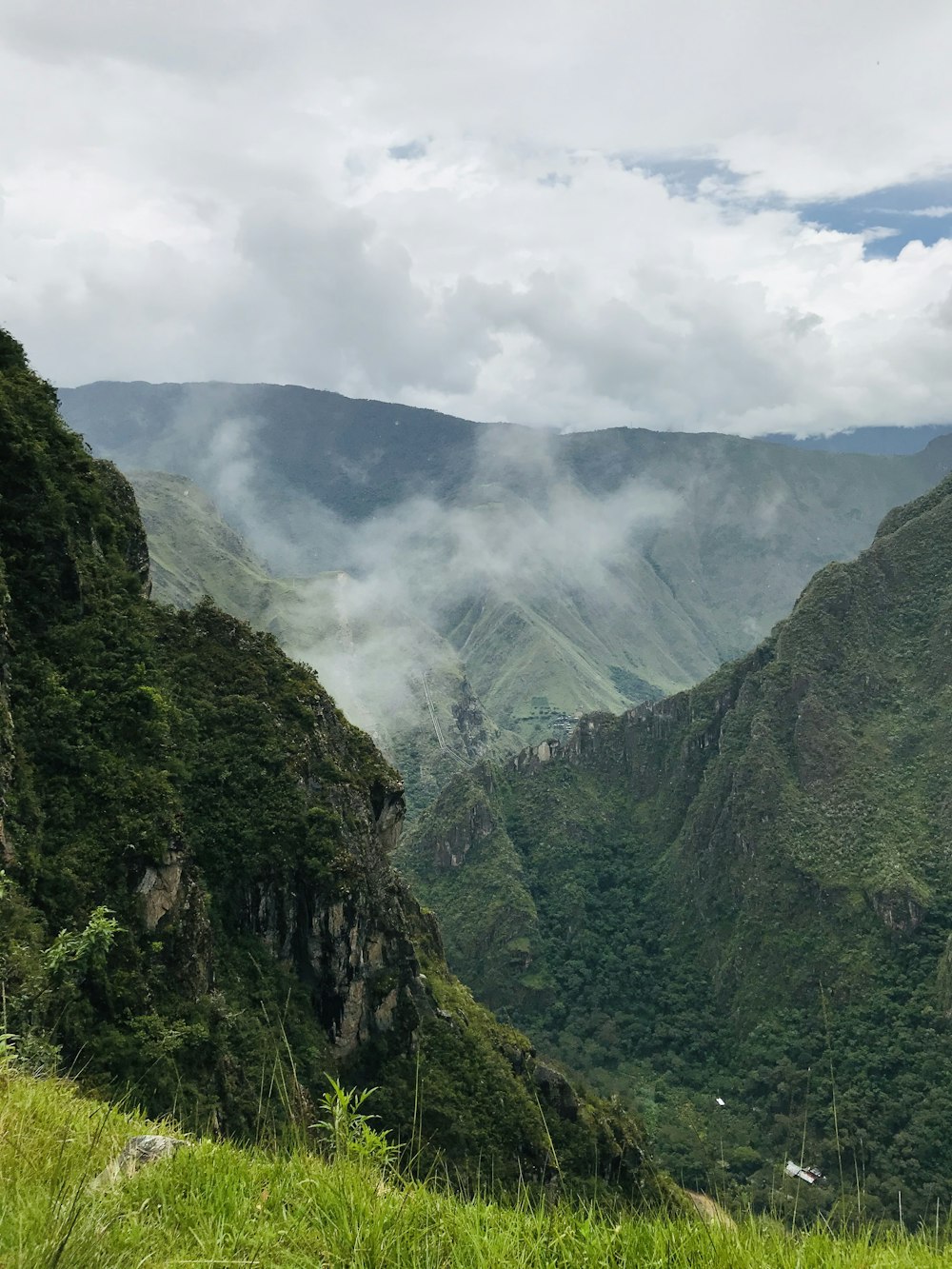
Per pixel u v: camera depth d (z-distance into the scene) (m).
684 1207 7.50
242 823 41.19
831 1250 6.62
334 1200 6.83
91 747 33.75
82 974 25.53
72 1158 7.16
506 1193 7.61
